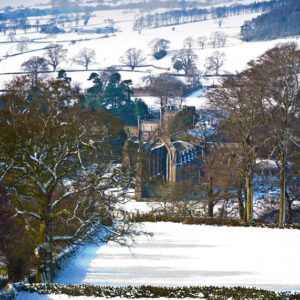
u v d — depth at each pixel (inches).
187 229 3572.8
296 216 4291.3
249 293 1973.4
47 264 2342.5
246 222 3627.0
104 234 3314.5
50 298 2100.1
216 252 2962.6
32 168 2449.6
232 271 2586.1
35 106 3095.5
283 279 2434.8
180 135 7229.3
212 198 4055.1
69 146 2536.9
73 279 2491.4
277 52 3715.6
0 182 2475.4
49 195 2411.4
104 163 2630.4
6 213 2780.5
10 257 2719.0
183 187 4665.4
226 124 3838.6
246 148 3558.1
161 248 3068.4
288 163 4530.0
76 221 2903.5
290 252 2928.2
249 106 3501.5
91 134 2795.3
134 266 2704.2
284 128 3425.2
